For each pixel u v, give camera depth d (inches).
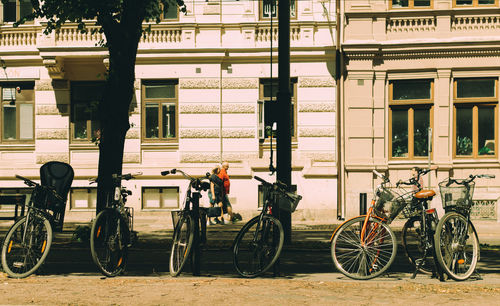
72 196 805.2
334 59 784.3
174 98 805.9
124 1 465.1
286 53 452.1
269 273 304.2
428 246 283.9
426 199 286.8
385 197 283.6
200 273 310.0
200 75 796.0
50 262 377.1
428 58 770.8
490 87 768.3
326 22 783.1
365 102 778.8
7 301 217.2
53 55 778.2
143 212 792.9
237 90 795.4
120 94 472.4
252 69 794.2
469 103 770.8
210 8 794.2
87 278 279.4
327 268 344.8
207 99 796.0
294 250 430.0
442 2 770.8
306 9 784.9
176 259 298.8
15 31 806.5
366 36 778.8
